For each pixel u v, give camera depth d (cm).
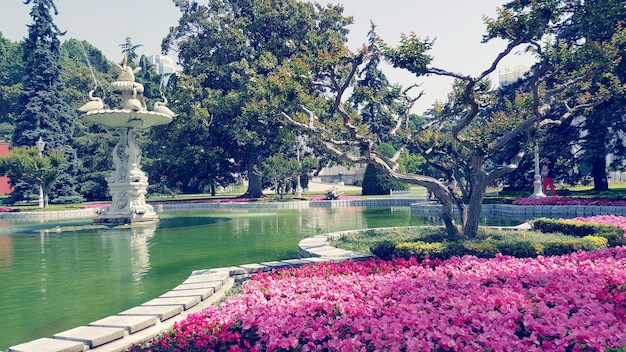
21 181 3806
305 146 3856
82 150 4444
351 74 1044
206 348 471
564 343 421
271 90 1134
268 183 4200
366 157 1115
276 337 470
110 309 725
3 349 566
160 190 4412
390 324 477
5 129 5916
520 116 1458
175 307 625
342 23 3869
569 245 883
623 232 1096
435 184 1109
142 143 4556
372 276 722
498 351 419
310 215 2428
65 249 1383
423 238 1129
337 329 487
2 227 2195
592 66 1111
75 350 486
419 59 991
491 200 2453
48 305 754
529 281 651
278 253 1205
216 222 2127
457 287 635
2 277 984
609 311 507
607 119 2500
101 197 4303
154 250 1312
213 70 3641
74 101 5134
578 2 1290
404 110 1320
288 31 3706
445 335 445
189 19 3828
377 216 2277
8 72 7000
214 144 3784
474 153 1073
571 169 3108
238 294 667
